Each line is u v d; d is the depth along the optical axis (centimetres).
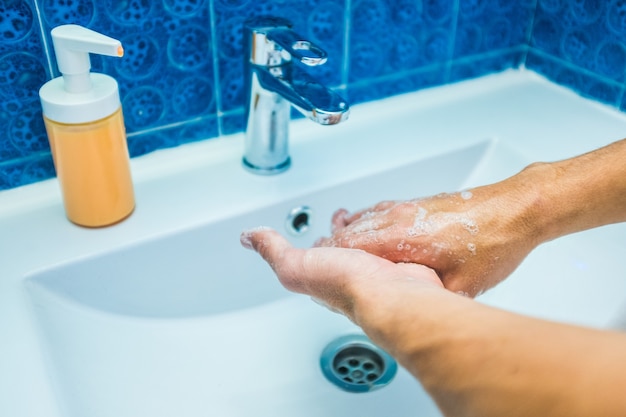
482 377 27
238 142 67
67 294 53
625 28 68
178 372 55
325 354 60
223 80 63
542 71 80
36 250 53
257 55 56
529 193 47
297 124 71
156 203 59
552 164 50
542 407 25
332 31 66
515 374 26
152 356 55
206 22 59
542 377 25
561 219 48
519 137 70
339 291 38
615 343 26
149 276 57
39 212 57
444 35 74
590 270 61
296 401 55
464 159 71
